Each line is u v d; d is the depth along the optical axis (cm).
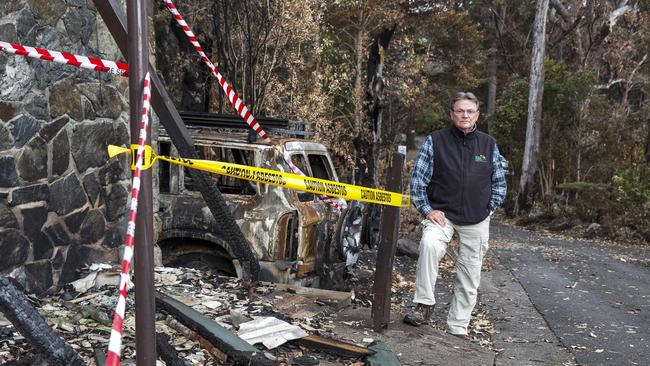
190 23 1287
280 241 577
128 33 205
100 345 342
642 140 2720
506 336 543
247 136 632
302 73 1438
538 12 2564
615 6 3188
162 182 630
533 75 2578
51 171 448
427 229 478
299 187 314
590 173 2627
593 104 2777
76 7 475
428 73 3103
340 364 366
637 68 3250
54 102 450
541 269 1004
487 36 3975
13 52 223
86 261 488
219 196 397
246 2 1210
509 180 2952
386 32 1345
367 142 1366
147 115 201
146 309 201
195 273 537
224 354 340
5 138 406
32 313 227
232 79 1261
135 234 201
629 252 1415
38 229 436
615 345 535
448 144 478
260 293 492
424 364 395
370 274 766
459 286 496
